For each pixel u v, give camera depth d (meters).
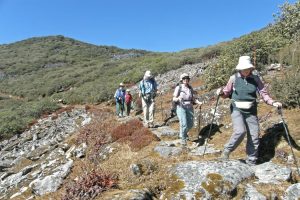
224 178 7.82
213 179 7.81
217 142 11.31
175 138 12.90
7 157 21.59
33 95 57.28
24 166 17.56
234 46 21.11
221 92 8.92
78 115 28.88
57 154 15.84
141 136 12.66
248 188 7.68
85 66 80.75
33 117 33.66
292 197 7.36
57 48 122.50
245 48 20.11
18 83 71.50
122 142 12.97
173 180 8.23
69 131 23.03
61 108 36.44
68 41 134.88
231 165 8.28
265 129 10.42
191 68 32.66
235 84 8.59
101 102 37.09
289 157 8.91
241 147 10.08
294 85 11.72
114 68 58.44
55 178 11.75
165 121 15.73
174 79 31.06
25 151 22.52
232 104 8.66
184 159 9.91
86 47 125.44
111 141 13.78
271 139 9.72
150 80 14.78
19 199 11.80
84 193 8.62
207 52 37.69
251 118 8.53
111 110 28.67
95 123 16.88
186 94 11.32
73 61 101.56
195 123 13.44
